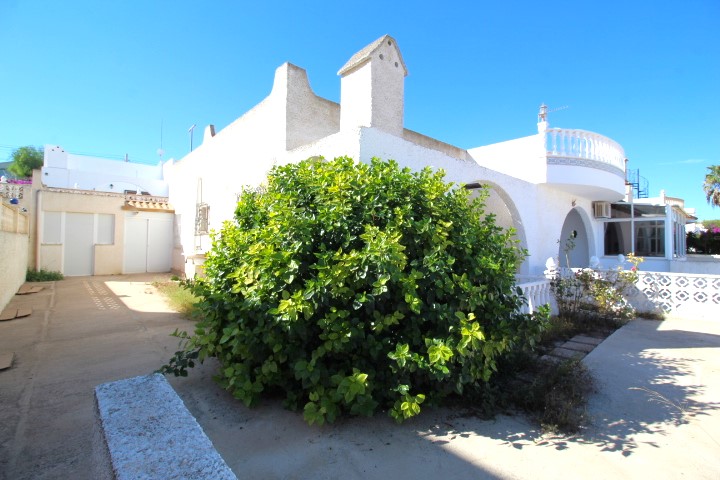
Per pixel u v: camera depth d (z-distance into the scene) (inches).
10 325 274.7
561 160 420.2
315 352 123.5
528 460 107.8
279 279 131.6
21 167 1251.2
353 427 125.3
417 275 127.8
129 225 661.3
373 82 278.4
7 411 138.3
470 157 500.1
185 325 274.8
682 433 122.5
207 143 508.7
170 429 64.4
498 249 166.4
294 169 185.2
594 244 570.3
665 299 308.8
